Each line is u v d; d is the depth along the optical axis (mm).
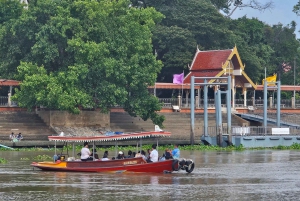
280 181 52094
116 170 56250
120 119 102938
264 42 141875
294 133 96250
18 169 59281
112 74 92875
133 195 44375
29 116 96938
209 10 125500
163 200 42594
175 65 119312
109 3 95250
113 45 93688
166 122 105000
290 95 136500
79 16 95250
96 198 43188
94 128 97812
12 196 43812
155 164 56062
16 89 91875
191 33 121438
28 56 94688
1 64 97062
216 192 45969
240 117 110875
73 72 90375
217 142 89500
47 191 45906
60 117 96062
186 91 114688
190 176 54875
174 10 125312
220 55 114875
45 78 89625
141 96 96062
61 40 94062
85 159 57719
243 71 115875
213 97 128125
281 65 141125
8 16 103750
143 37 96750
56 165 57625
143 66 95875
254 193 45656
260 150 87562
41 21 94688
